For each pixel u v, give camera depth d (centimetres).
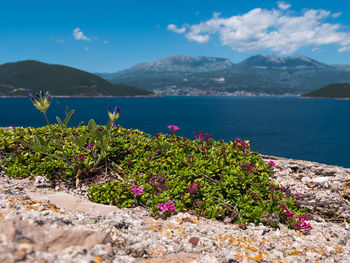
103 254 296
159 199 623
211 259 362
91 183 737
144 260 338
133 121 14975
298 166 946
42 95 648
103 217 449
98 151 881
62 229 321
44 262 233
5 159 797
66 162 780
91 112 19825
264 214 601
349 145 8906
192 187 655
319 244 530
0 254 220
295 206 682
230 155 879
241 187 710
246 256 411
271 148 7912
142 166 825
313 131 12925
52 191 658
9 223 274
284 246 491
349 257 491
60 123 741
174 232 467
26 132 1038
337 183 822
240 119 17938
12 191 571
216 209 604
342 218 699
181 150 941
